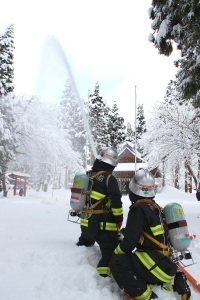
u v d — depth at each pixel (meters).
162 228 3.44
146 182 3.54
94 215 4.28
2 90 27.14
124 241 3.34
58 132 33.94
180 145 23.20
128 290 3.32
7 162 27.61
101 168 4.53
